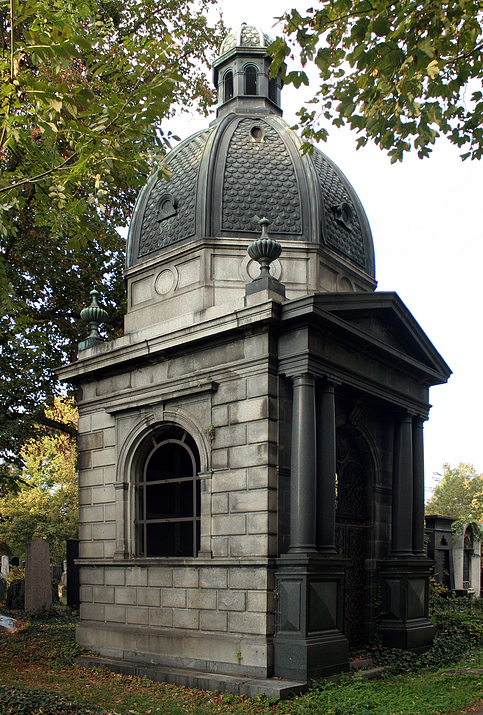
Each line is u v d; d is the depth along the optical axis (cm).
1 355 2292
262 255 1491
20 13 958
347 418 1656
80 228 1173
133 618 1614
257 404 1430
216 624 1421
